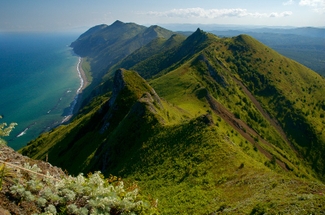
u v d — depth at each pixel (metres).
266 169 30.88
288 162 120.44
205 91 133.12
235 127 121.88
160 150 44.66
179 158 39.56
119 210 11.53
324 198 17.36
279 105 174.50
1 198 9.32
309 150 148.38
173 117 71.38
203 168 34.19
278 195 20.89
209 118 46.34
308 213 16.03
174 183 33.16
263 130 146.50
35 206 9.87
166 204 27.73
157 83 157.88
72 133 93.62
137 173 40.84
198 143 41.16
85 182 12.41
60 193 11.09
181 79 154.62
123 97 80.81
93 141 78.31
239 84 181.25
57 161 83.88
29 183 10.62
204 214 23.33
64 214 9.96
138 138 54.44
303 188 21.48
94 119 92.25
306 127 158.12
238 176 29.89
